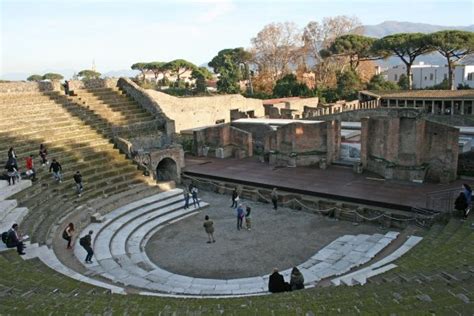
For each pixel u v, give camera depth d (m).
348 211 30.03
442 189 31.69
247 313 12.26
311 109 69.56
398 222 27.89
